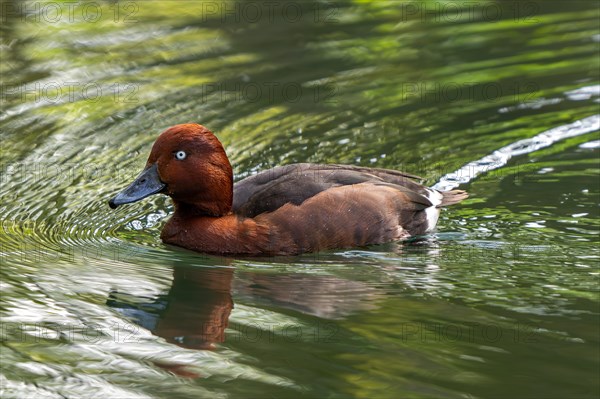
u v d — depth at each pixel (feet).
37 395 25.27
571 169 43.96
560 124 48.91
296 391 25.20
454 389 25.11
